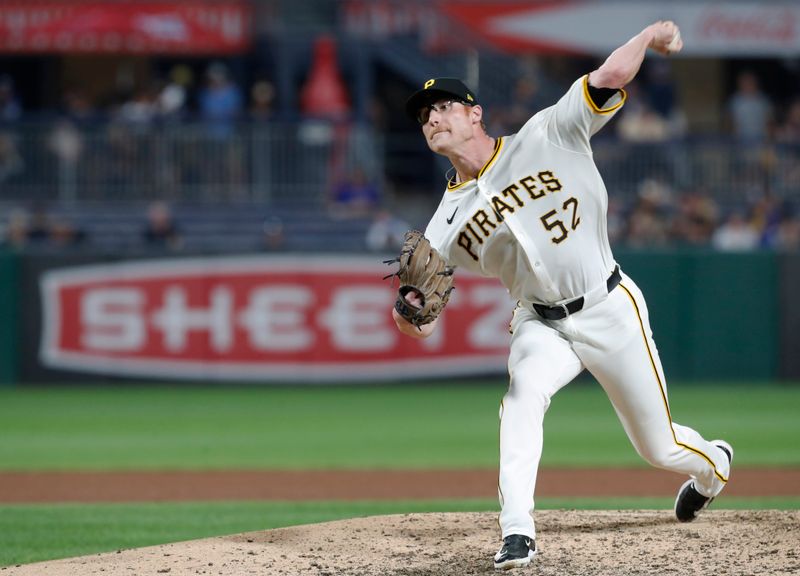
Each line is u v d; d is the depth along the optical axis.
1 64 77.69
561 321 18.48
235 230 63.00
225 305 56.09
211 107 68.38
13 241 59.53
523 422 17.98
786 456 35.62
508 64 71.25
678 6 72.75
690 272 56.53
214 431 42.56
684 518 20.89
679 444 19.25
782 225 60.75
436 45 71.69
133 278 55.91
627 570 17.67
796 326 56.75
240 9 70.12
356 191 64.06
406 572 17.98
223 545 19.91
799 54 73.06
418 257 18.17
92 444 39.44
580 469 33.69
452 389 56.12
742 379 56.72
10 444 39.47
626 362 18.52
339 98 68.94
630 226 60.31
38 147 62.72
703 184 63.75
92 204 63.00
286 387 56.25
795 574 17.20
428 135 18.25
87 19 69.31
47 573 18.42
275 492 30.14
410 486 30.98
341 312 56.31
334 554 19.20
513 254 18.30
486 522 21.56
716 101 82.12
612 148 63.47
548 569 17.80
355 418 46.09
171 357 56.09
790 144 63.78
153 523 25.45
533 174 17.81
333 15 72.81
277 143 63.78
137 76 78.56
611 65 17.25
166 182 63.25
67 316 55.91
